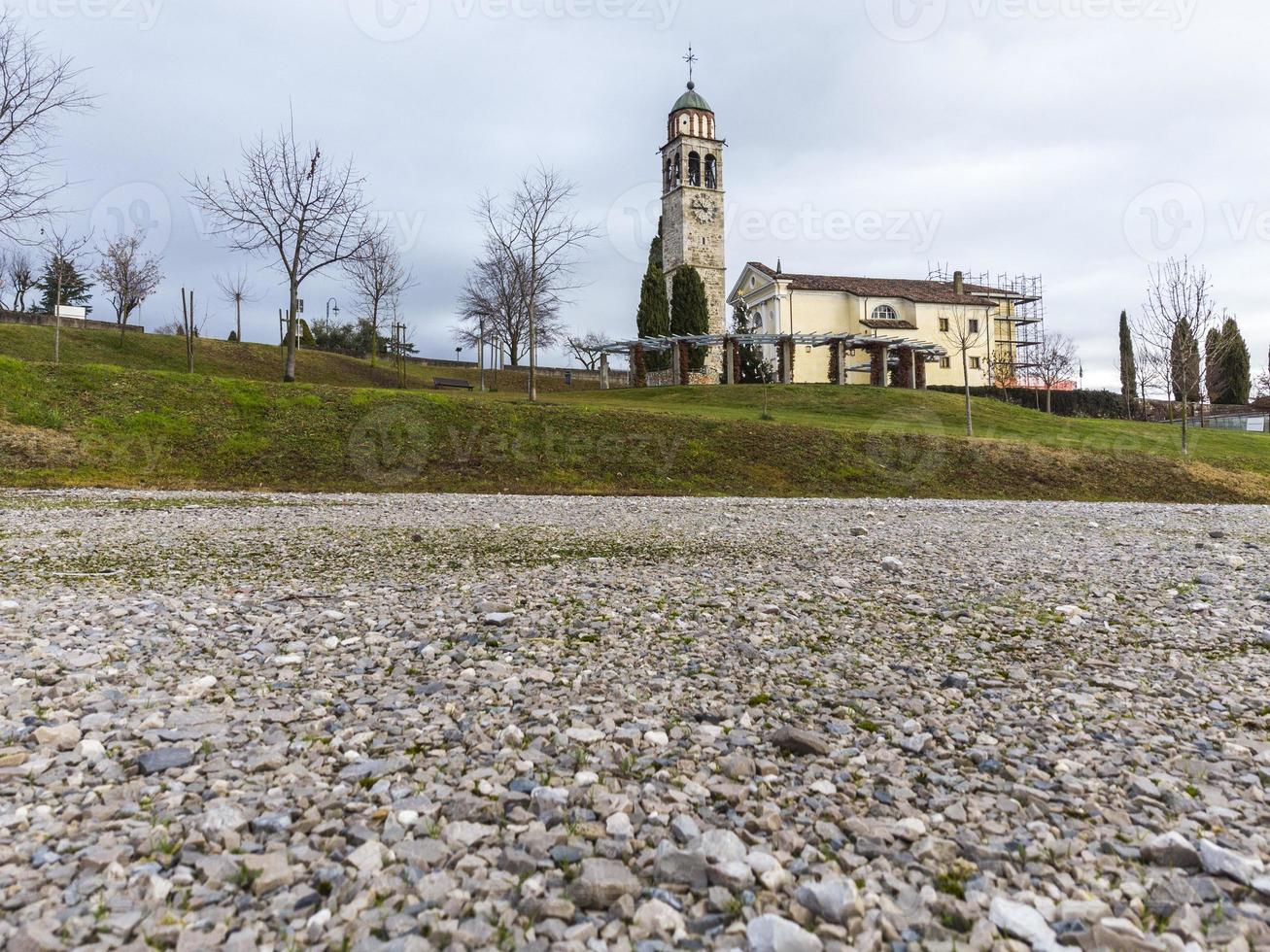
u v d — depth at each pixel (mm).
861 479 23609
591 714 3898
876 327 58281
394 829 2646
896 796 3021
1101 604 6762
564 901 2207
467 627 5637
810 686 4457
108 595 6465
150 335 47281
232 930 2082
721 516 14750
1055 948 2029
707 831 2678
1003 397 53500
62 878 2295
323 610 6082
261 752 3314
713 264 61469
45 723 3580
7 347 38656
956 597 7012
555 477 21562
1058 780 3184
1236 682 4602
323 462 20781
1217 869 2469
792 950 1982
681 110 61656
